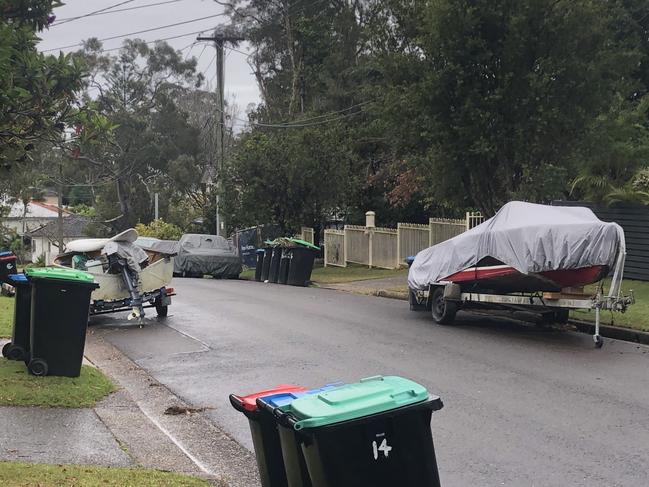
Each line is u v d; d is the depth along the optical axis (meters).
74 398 7.60
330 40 39.12
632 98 22.59
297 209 28.94
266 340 11.81
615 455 6.09
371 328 13.01
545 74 14.77
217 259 26.59
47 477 5.02
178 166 55.28
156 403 8.08
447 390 8.35
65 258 15.64
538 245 11.62
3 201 66.00
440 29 15.20
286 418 3.52
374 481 3.48
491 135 15.12
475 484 5.49
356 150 31.67
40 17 6.88
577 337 12.17
